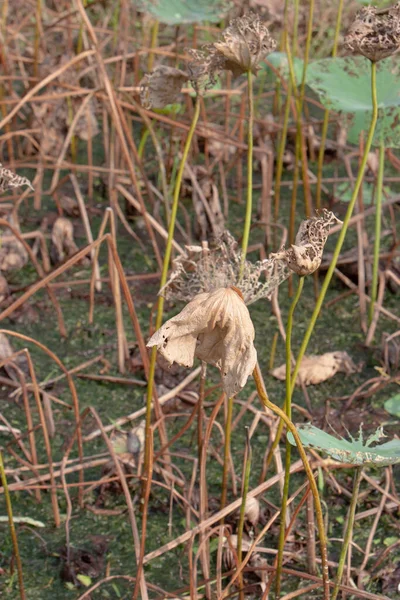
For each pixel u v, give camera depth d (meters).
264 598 4.21
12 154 6.10
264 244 5.52
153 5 5.19
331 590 4.34
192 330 3.78
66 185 6.36
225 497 4.44
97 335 5.16
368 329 5.21
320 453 4.71
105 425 4.80
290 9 6.90
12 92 6.48
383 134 4.92
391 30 4.11
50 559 4.43
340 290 5.41
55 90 6.14
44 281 4.27
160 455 4.52
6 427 4.71
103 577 4.39
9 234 5.41
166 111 5.59
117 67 6.54
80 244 5.69
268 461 4.45
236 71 4.23
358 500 4.59
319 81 4.96
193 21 5.16
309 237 3.88
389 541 4.48
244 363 3.76
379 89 4.93
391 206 5.66
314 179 6.33
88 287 5.37
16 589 4.36
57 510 4.52
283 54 5.57
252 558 4.38
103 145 6.97
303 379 4.97
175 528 4.51
